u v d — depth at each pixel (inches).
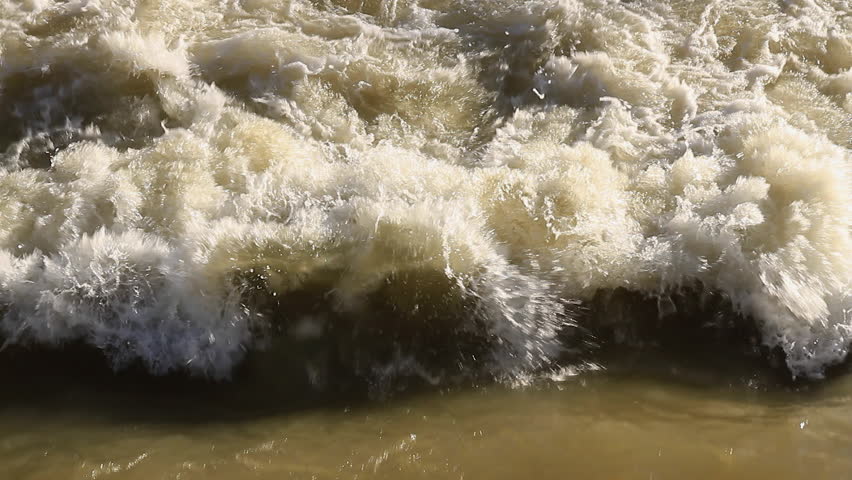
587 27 182.4
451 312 126.0
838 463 106.8
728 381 122.2
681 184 143.2
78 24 177.0
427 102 165.9
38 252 130.2
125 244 129.0
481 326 125.3
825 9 190.7
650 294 130.0
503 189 139.9
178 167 143.2
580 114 163.6
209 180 141.3
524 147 154.1
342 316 125.7
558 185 140.8
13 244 131.5
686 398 119.0
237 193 139.8
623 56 175.5
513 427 113.3
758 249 130.9
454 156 154.1
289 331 124.9
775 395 120.2
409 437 112.0
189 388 120.8
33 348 123.4
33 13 179.5
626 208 139.7
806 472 105.2
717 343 126.9
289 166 145.0
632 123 159.6
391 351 123.7
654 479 103.8
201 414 116.9
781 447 109.5
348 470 106.3
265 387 121.0
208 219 134.6
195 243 128.3
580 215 136.5
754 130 152.3
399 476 105.1
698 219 135.7
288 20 183.0
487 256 130.5
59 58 169.5
